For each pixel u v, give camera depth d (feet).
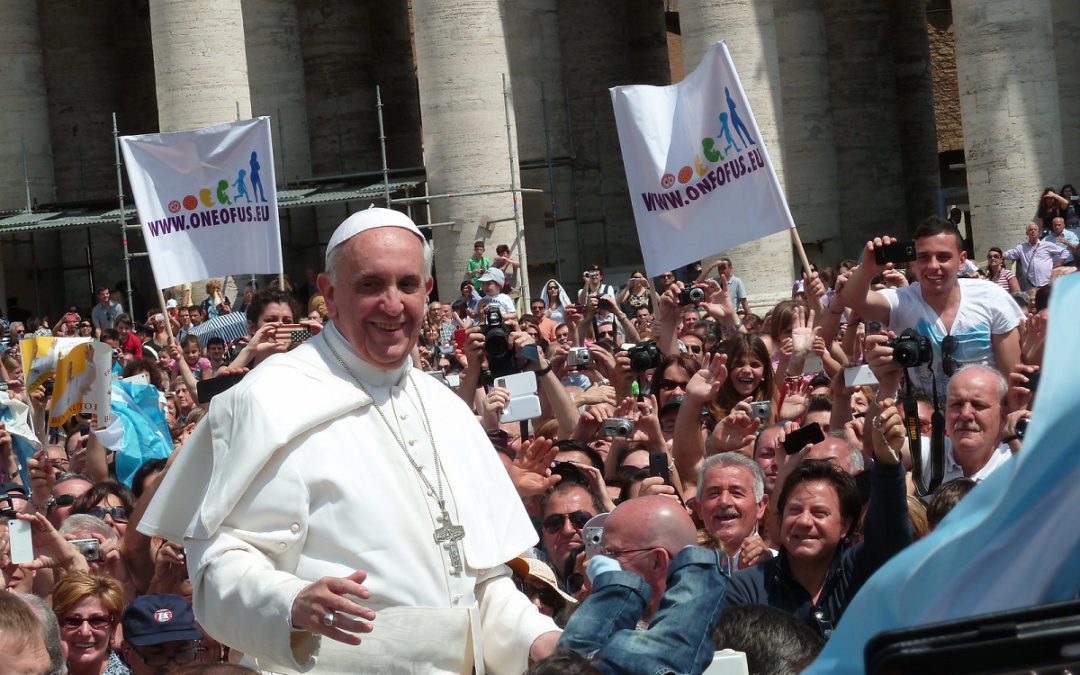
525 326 73.00
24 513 40.78
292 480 26.86
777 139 157.69
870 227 210.18
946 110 253.85
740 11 156.56
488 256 160.66
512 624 27.58
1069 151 169.27
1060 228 135.44
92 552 42.47
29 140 190.19
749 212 62.59
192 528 26.84
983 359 50.90
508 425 55.72
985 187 149.79
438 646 26.00
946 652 12.41
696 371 58.49
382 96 227.61
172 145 67.10
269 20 189.78
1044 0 149.38
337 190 177.99
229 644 26.48
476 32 160.25
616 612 24.95
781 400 58.95
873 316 52.06
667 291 68.03
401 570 26.96
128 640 38.32
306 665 25.53
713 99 62.39
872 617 14.30
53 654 31.60
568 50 213.87
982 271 136.05
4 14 189.06
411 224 28.22
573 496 42.14
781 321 65.57
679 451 48.88
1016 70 148.36
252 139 67.15
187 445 28.09
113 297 185.06
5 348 134.00
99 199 193.36
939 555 13.80
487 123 160.35
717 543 38.88
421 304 28.07
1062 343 13.02
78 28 220.84
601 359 65.77
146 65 228.02
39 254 209.67
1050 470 13.25
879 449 34.63
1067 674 12.30
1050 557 13.85
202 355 99.50
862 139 209.67
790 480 36.99
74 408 57.82
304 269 200.34
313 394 27.58
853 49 209.67
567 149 193.57
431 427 28.58
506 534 28.66
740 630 26.43
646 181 63.82
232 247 67.72
